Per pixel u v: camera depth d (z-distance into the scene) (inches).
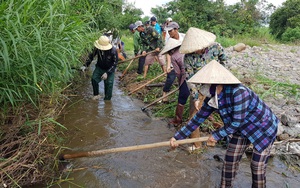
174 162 138.2
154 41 288.2
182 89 167.3
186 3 1050.1
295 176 126.0
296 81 283.7
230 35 947.3
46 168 121.9
